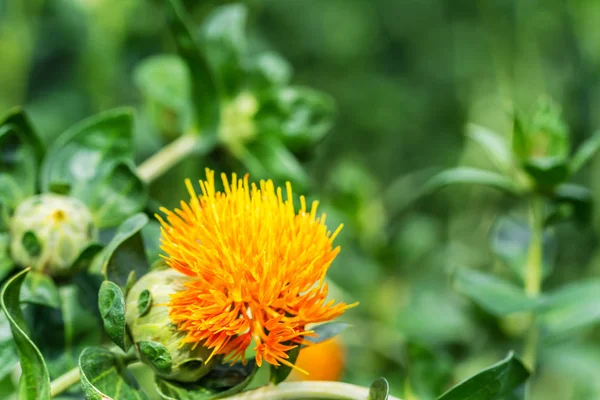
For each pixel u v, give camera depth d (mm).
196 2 602
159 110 519
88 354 386
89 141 430
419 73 1089
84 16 746
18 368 450
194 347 382
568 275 815
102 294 380
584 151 458
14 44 702
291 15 1021
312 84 1038
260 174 485
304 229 384
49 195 422
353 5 1061
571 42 921
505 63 930
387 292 583
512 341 522
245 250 381
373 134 1032
